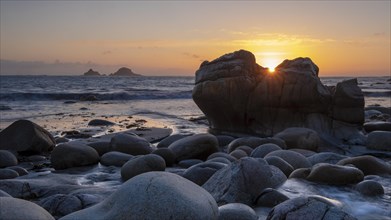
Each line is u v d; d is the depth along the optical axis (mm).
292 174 7605
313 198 4852
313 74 14242
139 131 15438
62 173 8844
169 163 9594
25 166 9898
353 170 7258
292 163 8398
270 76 14750
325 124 13766
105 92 40156
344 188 6977
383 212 5930
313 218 4492
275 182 6883
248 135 14898
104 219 3871
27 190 6676
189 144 10070
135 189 4035
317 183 7184
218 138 13062
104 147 10859
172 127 17188
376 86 67062
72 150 9516
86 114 22406
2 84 57625
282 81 14367
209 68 15992
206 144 10156
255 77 15219
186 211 3898
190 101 33375
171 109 25984
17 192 6598
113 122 18500
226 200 6055
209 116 16484
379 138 12203
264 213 5719
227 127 15984
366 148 12312
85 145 9992
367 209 6039
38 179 7695
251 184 6367
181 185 4195
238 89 15047
